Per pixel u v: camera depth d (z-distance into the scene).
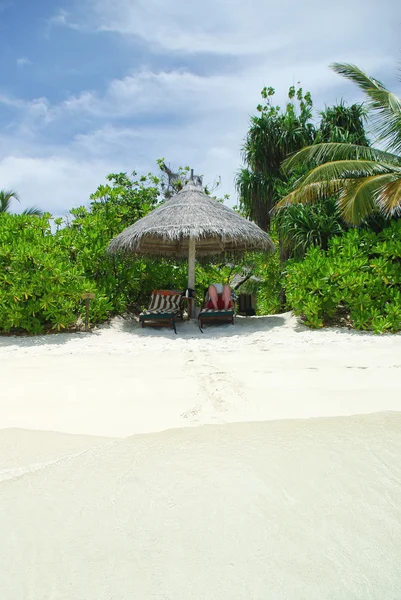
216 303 11.61
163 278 13.32
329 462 3.46
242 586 2.27
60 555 2.49
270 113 16.97
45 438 4.02
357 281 10.12
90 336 10.38
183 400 5.10
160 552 2.50
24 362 7.71
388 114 12.66
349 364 6.84
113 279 12.29
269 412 4.61
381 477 3.24
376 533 2.64
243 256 13.44
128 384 5.92
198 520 2.77
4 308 10.19
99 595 2.22
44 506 2.93
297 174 14.00
